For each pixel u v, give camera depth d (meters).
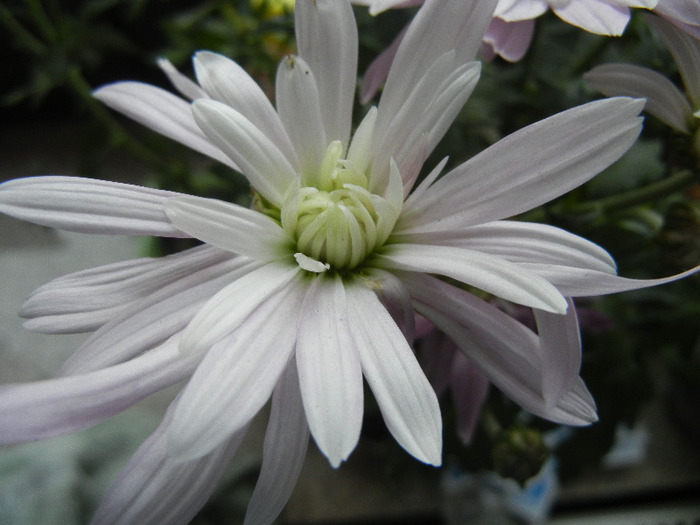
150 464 0.07
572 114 0.07
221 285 0.07
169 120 0.08
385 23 0.12
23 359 0.22
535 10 0.08
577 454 0.14
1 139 0.26
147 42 0.25
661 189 0.11
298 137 0.08
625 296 0.13
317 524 0.20
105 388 0.06
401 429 0.06
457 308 0.08
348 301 0.07
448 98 0.07
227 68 0.08
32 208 0.07
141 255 0.16
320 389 0.06
